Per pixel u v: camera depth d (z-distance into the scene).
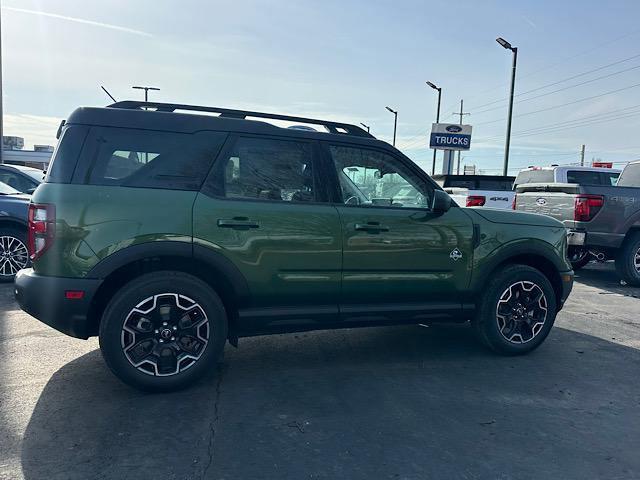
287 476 2.80
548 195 8.81
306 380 4.17
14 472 2.75
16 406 3.54
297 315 4.07
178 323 3.78
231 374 4.26
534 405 3.79
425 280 4.43
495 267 4.71
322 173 4.17
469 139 30.91
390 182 4.41
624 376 4.42
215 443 3.12
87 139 3.64
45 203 3.54
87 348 4.73
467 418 3.55
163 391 3.79
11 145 52.12
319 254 4.05
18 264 7.31
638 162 9.76
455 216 4.53
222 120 3.95
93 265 3.54
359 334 5.48
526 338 4.87
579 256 8.71
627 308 7.00
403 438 3.25
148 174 3.72
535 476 2.87
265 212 3.90
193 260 3.79
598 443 3.26
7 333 5.11
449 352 4.96
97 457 2.93
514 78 21.16
